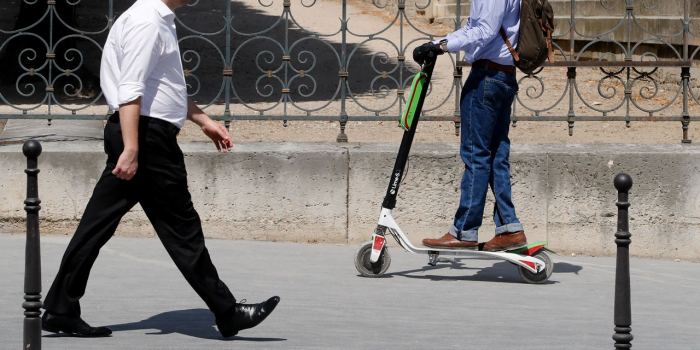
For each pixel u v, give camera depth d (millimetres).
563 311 8273
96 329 6680
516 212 10828
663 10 18469
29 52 18656
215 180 10828
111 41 6348
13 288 8375
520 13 8898
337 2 27750
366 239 10875
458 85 11141
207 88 18391
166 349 6324
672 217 10820
